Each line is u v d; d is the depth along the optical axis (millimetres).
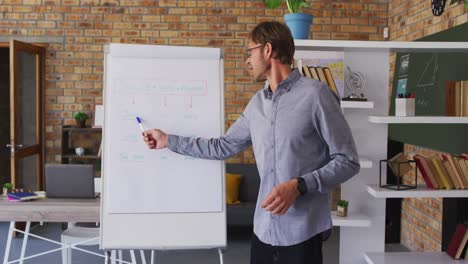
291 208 2045
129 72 2592
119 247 2518
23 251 3820
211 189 2574
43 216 3551
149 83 2594
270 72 2119
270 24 2098
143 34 6152
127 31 6152
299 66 3229
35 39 6137
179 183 2561
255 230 2201
